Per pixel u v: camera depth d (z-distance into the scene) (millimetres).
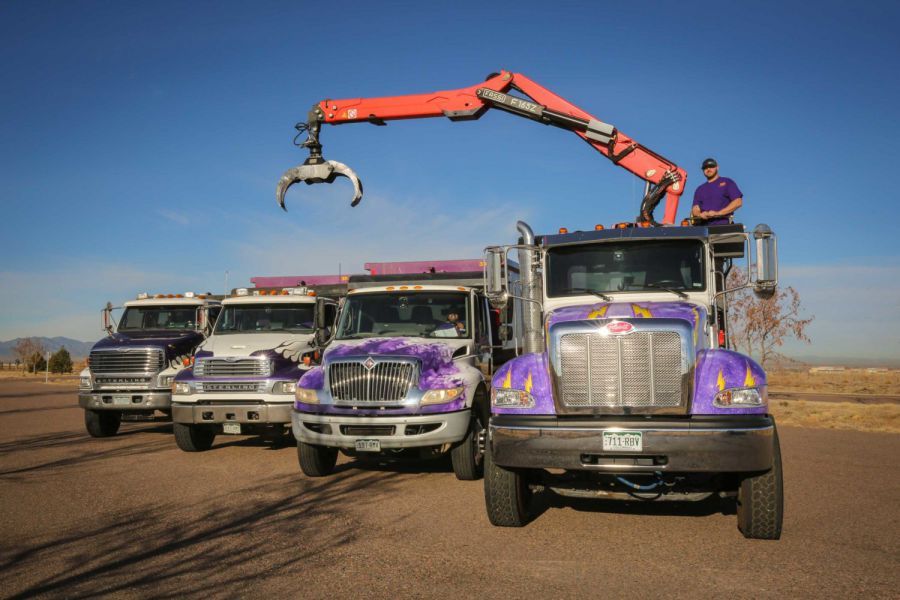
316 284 13922
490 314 10781
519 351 11656
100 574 5145
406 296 10211
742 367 5910
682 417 5832
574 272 7633
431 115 11820
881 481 8648
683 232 7359
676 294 7297
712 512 7117
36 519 6824
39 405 23031
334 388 8633
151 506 7383
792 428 14695
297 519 6805
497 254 7355
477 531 6355
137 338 13180
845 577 4996
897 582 4887
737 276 10688
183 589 4809
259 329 12258
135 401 12609
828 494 7871
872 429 14344
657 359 5930
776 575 5051
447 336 9859
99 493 8055
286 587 4832
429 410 8430
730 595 4641
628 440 5711
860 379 36719
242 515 6965
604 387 5992
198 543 5953
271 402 10719
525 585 4863
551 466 5855
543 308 7688
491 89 11562
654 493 6160
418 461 10633
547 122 11359
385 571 5184
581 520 6789
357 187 11570
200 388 10938
